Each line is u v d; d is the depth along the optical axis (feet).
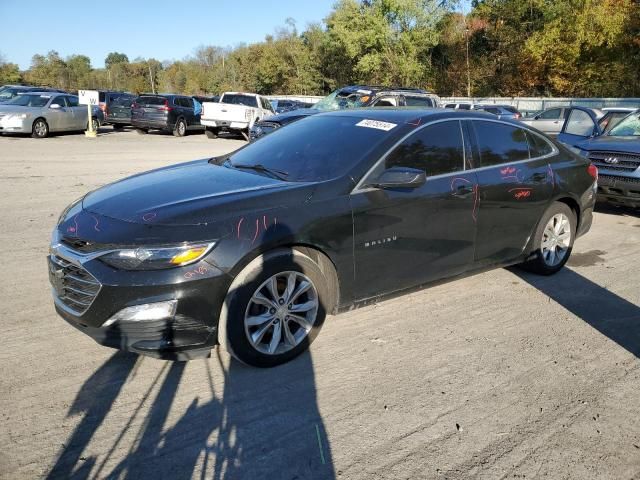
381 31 137.59
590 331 13.85
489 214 15.05
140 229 10.28
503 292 16.42
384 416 9.99
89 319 10.25
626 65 113.50
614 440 9.50
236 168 14.01
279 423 9.68
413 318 14.35
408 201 13.06
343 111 16.08
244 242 10.59
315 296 11.81
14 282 15.83
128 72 330.54
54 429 9.26
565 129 37.99
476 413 10.17
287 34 236.84
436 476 8.49
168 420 9.64
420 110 15.20
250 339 11.00
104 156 46.26
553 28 118.62
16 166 37.96
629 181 24.95
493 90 143.13
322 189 11.97
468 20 151.23
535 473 8.62
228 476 8.34
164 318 10.09
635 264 19.62
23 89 72.28
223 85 265.95
